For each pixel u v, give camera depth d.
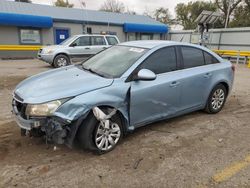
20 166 3.23
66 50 12.30
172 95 4.32
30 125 3.19
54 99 3.18
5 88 7.48
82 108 3.24
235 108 5.93
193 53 4.83
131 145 3.88
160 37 25.88
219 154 3.67
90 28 21.81
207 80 4.95
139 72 3.74
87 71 4.19
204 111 5.48
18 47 18.20
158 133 4.35
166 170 3.23
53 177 3.03
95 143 3.48
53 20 19.77
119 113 3.74
